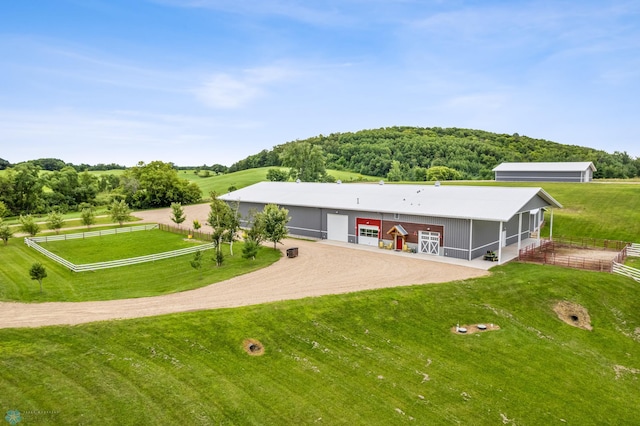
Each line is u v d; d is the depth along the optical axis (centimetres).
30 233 4544
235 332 1783
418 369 1678
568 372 1770
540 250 3562
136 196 7400
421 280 2589
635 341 2119
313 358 1684
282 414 1345
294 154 10125
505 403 1514
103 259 3494
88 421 1218
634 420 1499
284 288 2427
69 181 8350
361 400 1448
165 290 2506
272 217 3506
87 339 1619
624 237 4072
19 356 1477
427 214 3294
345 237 3962
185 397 1362
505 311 2255
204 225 5347
